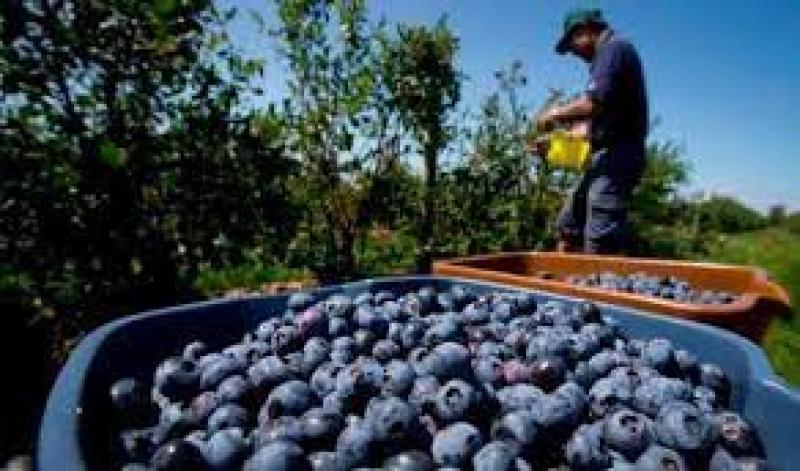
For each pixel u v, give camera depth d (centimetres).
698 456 107
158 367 137
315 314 155
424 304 183
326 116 567
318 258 587
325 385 127
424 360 127
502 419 110
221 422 116
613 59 386
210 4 379
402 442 103
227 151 396
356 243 662
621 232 398
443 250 677
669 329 167
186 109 381
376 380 121
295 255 575
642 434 107
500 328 162
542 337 144
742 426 112
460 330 155
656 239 1041
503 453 100
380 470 95
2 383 320
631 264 315
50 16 332
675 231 1133
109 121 359
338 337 153
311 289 194
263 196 419
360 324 156
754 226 3459
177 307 165
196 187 387
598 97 384
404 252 667
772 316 240
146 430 117
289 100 566
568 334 152
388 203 619
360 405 120
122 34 352
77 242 351
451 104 639
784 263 1242
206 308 167
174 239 391
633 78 389
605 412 118
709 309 197
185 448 98
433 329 151
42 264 349
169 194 384
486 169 711
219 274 597
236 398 124
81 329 366
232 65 405
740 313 203
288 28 559
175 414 119
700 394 131
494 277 241
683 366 143
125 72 359
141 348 150
